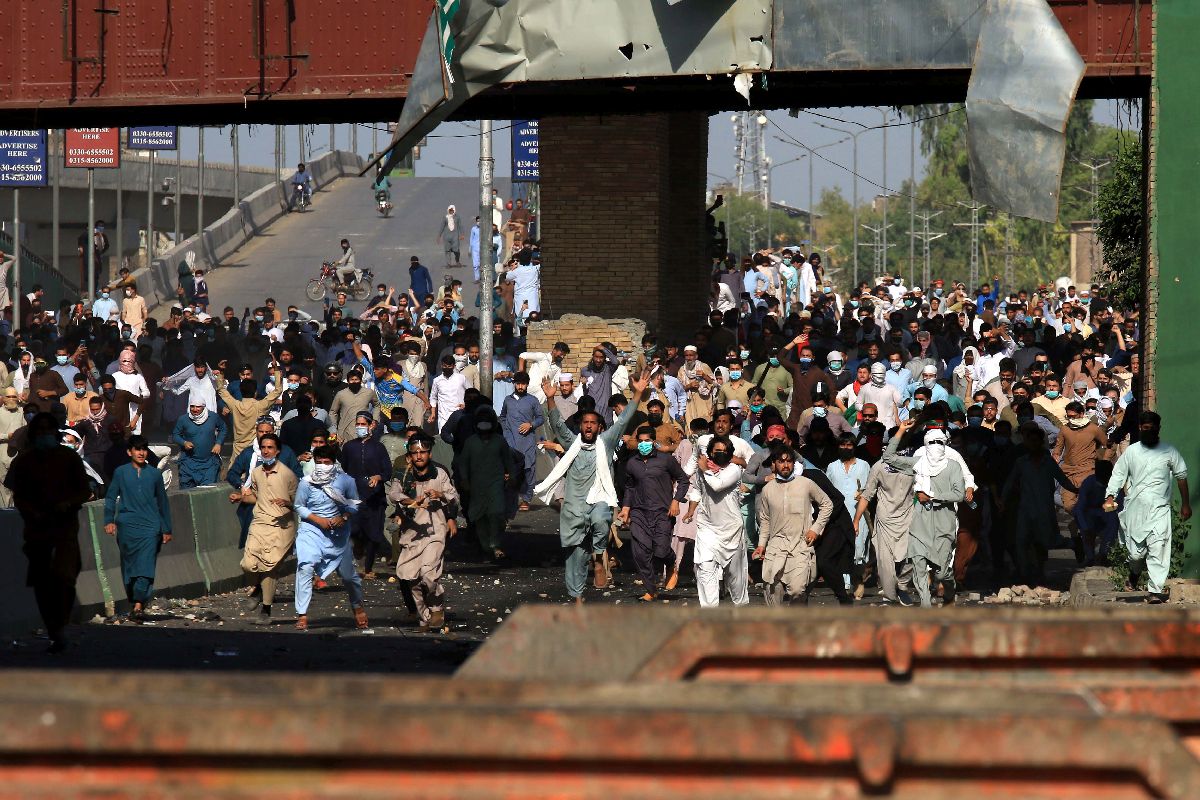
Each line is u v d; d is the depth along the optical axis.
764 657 17.23
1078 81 52.69
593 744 12.04
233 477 63.88
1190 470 54.25
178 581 59.59
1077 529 67.25
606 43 55.28
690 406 81.31
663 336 96.31
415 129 56.75
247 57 60.50
